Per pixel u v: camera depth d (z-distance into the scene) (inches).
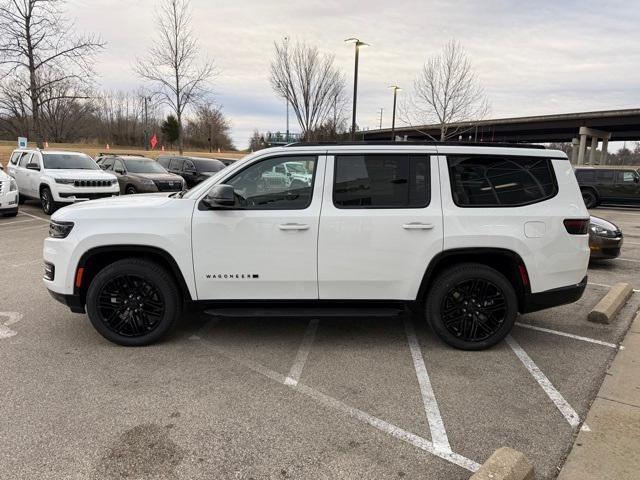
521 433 122.9
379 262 166.6
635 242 444.5
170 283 169.5
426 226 164.4
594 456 113.0
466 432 122.9
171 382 147.2
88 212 168.1
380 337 187.6
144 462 108.8
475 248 166.4
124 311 171.9
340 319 208.2
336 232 164.4
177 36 852.0
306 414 130.3
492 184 168.4
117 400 135.6
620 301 226.4
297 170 167.5
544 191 169.9
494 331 172.1
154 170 660.7
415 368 159.9
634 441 119.2
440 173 167.0
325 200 165.9
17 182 579.8
